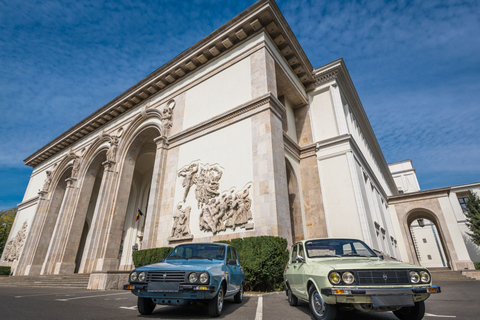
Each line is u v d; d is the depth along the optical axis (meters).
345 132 19.30
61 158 33.25
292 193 17.88
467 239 36.97
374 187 23.75
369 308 4.45
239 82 17.25
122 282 13.12
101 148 27.12
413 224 43.19
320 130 20.67
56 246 24.81
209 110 18.23
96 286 12.72
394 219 30.02
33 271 27.20
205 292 5.21
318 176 18.73
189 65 20.55
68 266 23.98
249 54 17.50
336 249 6.28
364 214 16.27
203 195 15.39
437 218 27.83
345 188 17.48
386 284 4.48
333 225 17.02
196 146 17.50
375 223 19.19
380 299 4.31
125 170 23.52
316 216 17.72
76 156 29.42
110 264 20.08
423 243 41.75
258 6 16.89
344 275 4.55
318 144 19.52
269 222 12.30
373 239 16.42
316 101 21.91
